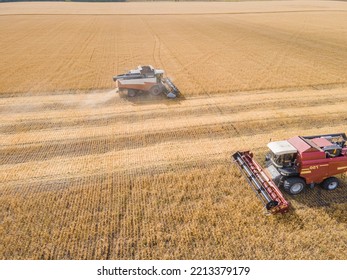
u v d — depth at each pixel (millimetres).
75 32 51031
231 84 24500
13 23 61531
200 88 23656
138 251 9711
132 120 18641
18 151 15273
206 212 11102
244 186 12469
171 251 9719
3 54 34625
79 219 10852
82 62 31453
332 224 10656
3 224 10609
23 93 22672
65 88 23766
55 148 15562
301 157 11164
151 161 14367
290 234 10188
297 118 18797
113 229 10477
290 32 50750
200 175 13195
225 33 49938
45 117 18922
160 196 11969
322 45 39875
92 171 13594
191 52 36000
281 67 29281
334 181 11906
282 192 12164
